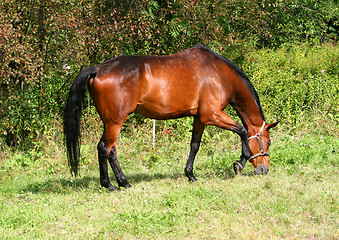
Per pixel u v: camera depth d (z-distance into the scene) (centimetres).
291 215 597
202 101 750
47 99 1150
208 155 1095
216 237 531
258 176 801
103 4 1172
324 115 1304
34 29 1070
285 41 1708
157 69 723
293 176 802
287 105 1304
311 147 1015
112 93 704
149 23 1152
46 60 1123
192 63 747
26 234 551
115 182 838
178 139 1179
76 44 1068
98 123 1130
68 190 771
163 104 730
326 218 586
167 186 776
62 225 582
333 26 2200
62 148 1077
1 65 965
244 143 780
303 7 1788
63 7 1059
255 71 1300
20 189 809
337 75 1424
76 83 712
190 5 1174
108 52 1191
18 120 1111
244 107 798
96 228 573
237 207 628
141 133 1152
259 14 1378
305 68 1373
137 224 576
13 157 1033
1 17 949
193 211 614
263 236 531
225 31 1391
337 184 736
